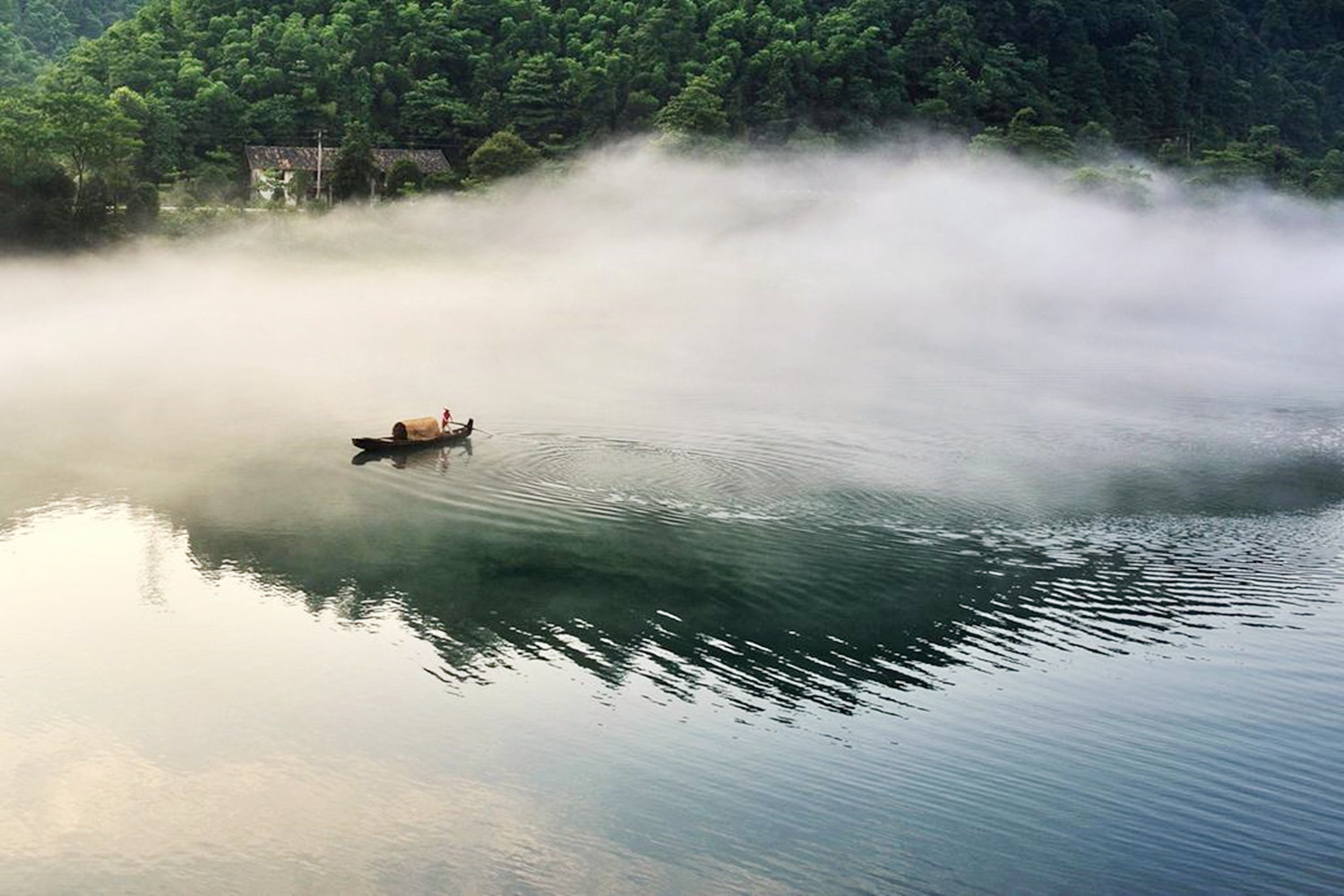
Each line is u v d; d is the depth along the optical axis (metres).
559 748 34.12
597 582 46.56
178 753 33.47
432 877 28.38
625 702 37.03
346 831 30.03
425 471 60.88
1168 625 43.44
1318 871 28.92
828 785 32.34
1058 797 31.91
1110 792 32.12
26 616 42.06
